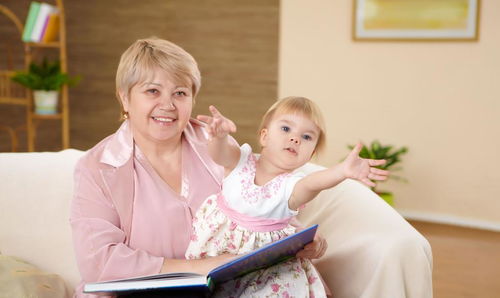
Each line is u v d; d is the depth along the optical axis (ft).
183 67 5.07
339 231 5.57
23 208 5.85
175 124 5.16
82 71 17.67
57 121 18.08
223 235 4.74
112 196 5.09
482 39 13.26
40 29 14.66
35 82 14.60
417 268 4.95
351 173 4.09
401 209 14.55
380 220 5.40
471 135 13.69
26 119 17.89
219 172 5.42
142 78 5.00
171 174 5.43
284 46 15.28
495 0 13.05
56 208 5.90
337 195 6.06
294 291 4.55
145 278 4.31
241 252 4.66
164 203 5.21
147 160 5.35
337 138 14.99
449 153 13.94
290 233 4.69
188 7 16.22
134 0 16.79
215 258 4.65
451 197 14.05
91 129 17.87
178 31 16.44
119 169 5.16
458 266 11.26
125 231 5.14
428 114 14.03
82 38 17.53
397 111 14.32
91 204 5.04
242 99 16.02
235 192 4.65
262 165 4.74
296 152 4.58
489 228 13.67
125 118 5.47
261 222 4.61
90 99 17.72
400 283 4.89
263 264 4.43
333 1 14.55
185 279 4.10
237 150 4.77
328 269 5.41
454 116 13.79
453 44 13.53
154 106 5.04
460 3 13.32
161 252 5.16
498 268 11.20
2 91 16.05
